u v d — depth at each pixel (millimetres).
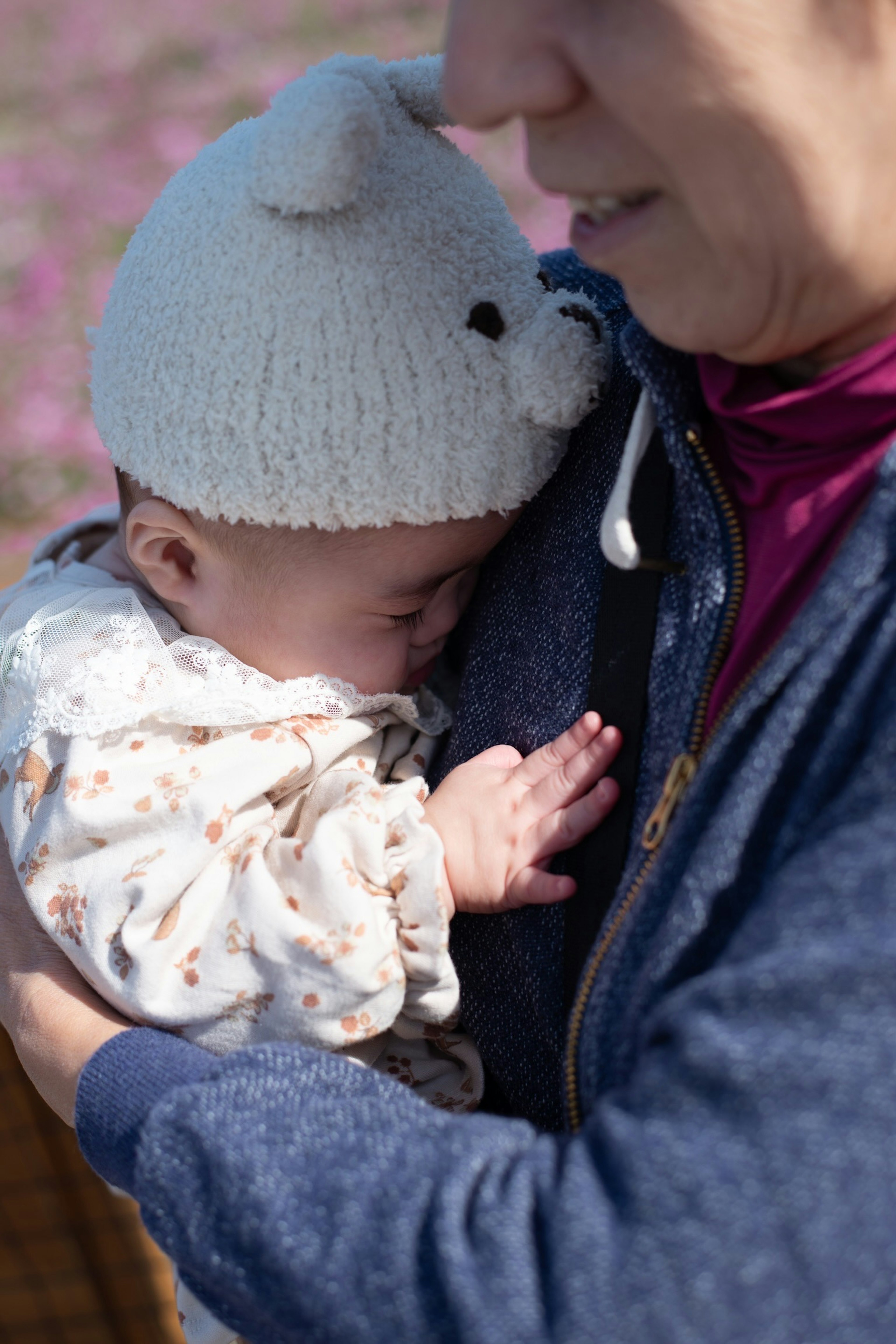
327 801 1133
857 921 640
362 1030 1003
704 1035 657
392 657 1179
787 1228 610
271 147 918
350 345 966
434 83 1015
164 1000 1010
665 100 658
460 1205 726
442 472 1002
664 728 908
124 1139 887
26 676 1143
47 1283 1778
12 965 1138
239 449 996
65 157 7441
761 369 849
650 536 941
